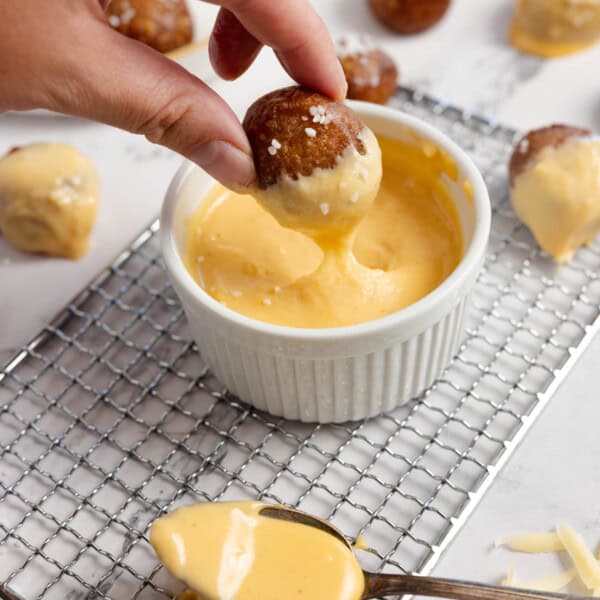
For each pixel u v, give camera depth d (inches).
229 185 15.1
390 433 16.7
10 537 15.9
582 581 15.3
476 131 20.0
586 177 17.6
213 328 15.7
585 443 16.4
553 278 18.1
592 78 21.2
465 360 17.3
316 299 15.9
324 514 15.9
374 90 19.9
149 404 17.1
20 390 17.3
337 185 15.0
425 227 16.8
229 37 16.0
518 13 21.6
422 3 21.5
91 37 14.5
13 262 19.0
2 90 14.7
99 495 16.2
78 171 18.6
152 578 15.4
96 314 18.1
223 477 16.3
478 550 15.6
